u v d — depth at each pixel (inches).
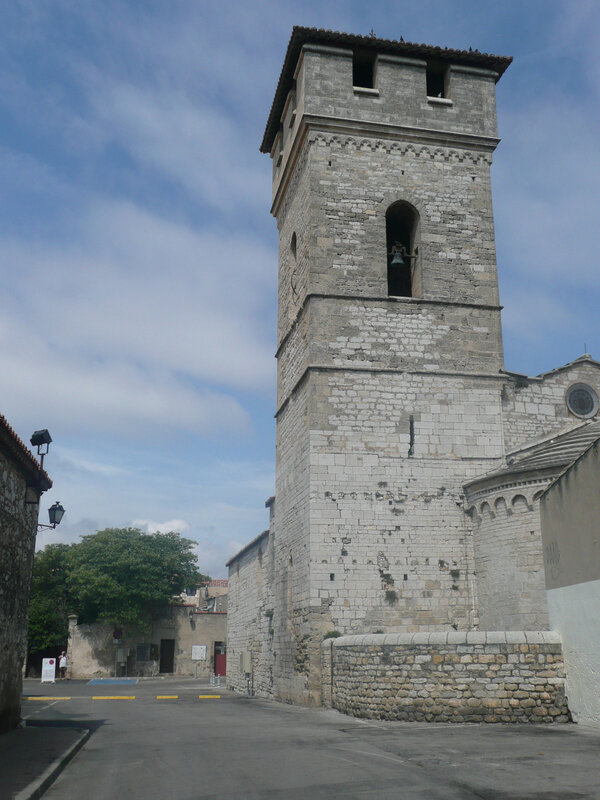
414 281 1215.6
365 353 1134.4
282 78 1328.7
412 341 1151.0
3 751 576.7
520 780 434.6
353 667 863.1
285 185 1379.2
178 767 509.4
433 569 1058.7
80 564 2298.2
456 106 1258.0
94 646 2215.8
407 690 765.3
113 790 439.5
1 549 722.8
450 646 757.3
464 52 1267.2
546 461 976.9
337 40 1230.9
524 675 739.4
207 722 804.0
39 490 888.3
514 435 1151.0
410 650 773.3
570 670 728.3
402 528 1071.6
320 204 1179.9
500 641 748.0
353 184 1198.3
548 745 568.4
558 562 764.6
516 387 1175.6
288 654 1141.1
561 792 401.4
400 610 1039.0
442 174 1230.9
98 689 1641.2
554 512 778.8
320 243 1164.5
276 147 1496.1
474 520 1068.5
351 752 552.1
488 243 1215.6
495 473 1023.6
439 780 438.3
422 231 1199.6
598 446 679.1
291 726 743.1
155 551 2327.8
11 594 763.4
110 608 2220.7
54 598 2386.8
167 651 2293.3
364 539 1061.1
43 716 930.1
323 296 1142.3
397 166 1219.2
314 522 1059.3
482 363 1162.0
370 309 1152.8
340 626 1025.5
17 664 803.4
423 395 1131.9
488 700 736.3
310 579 1037.8
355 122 1211.2
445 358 1152.2
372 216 1191.6
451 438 1121.4
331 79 1225.4
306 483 1091.9
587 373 1212.5
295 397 1202.0
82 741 657.0
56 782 472.4
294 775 464.4
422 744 584.4
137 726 786.8
